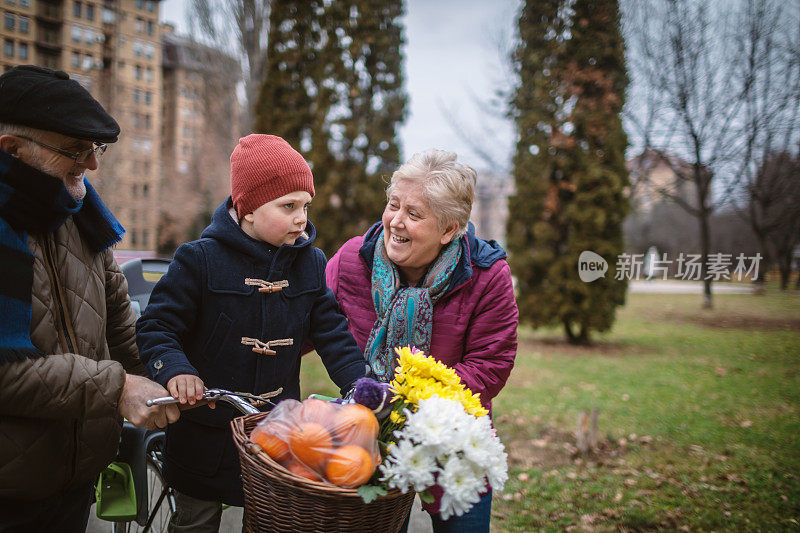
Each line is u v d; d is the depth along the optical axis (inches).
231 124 1042.7
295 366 73.8
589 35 392.5
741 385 303.0
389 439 53.5
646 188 488.7
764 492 162.9
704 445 207.9
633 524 142.6
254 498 50.9
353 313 79.0
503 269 75.5
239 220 70.0
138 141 1439.5
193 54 940.0
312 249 75.0
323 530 47.9
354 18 399.5
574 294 415.2
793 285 613.3
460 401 53.7
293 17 398.0
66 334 59.2
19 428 54.4
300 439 48.4
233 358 67.2
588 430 224.8
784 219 432.1
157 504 82.7
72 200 57.7
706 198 471.2
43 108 53.4
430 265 75.0
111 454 64.6
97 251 66.2
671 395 283.4
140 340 63.2
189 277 65.4
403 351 56.2
